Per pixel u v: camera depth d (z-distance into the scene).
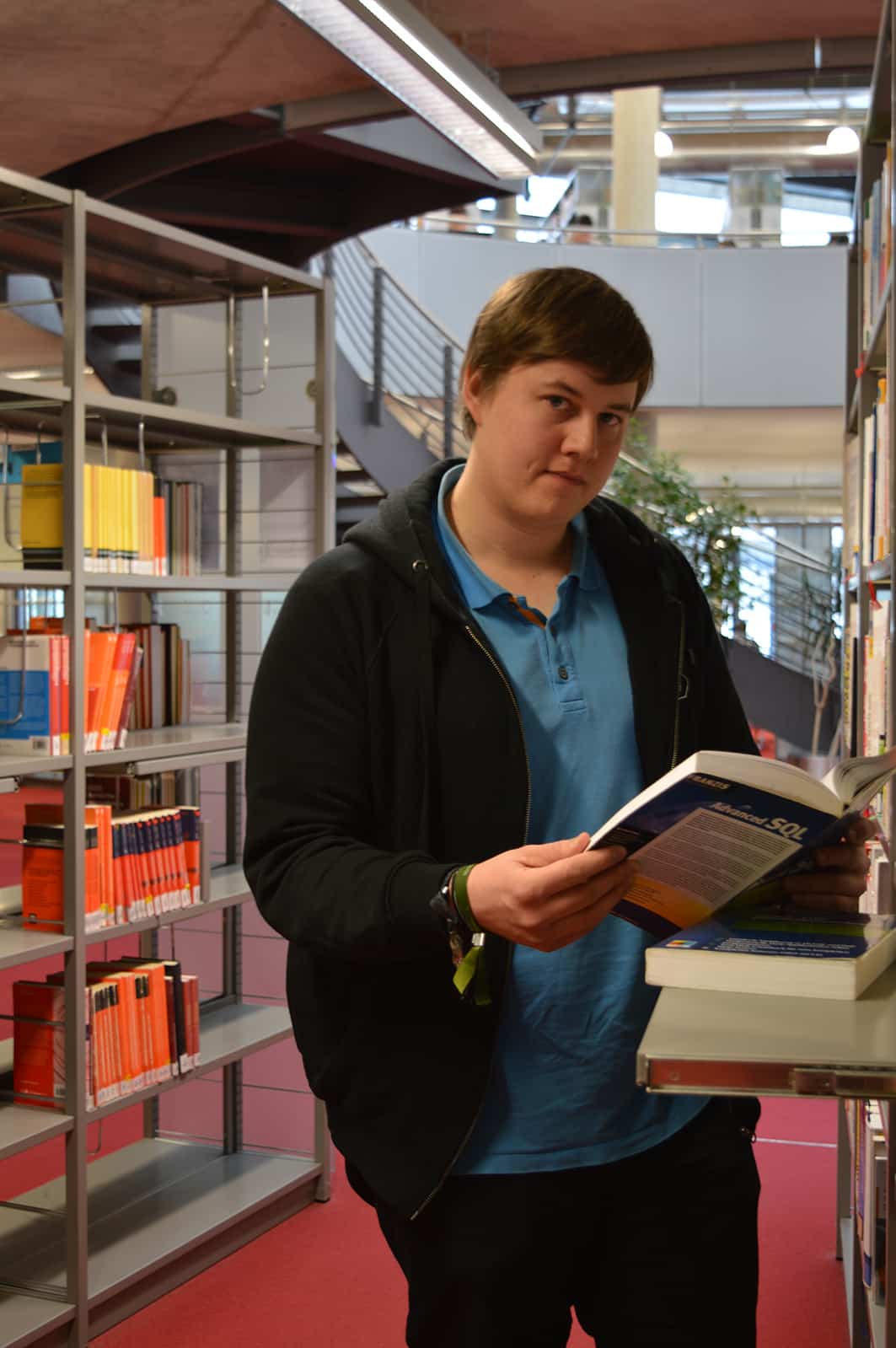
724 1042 0.88
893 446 1.86
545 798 1.41
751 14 5.02
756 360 12.08
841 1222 3.23
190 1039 3.19
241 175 6.64
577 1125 1.38
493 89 5.12
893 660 1.85
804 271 12.03
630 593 1.50
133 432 3.44
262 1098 3.72
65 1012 2.80
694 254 12.12
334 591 1.42
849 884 1.32
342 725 1.40
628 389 1.33
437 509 1.51
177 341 3.94
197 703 3.86
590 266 12.13
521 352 1.30
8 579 2.65
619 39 5.31
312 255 7.18
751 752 1.64
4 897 3.12
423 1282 1.40
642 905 1.23
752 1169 1.49
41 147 5.88
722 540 9.05
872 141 2.85
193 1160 3.67
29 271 3.43
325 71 5.13
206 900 3.26
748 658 9.77
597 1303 1.47
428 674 1.39
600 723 1.44
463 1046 1.35
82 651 2.80
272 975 3.78
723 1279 1.43
